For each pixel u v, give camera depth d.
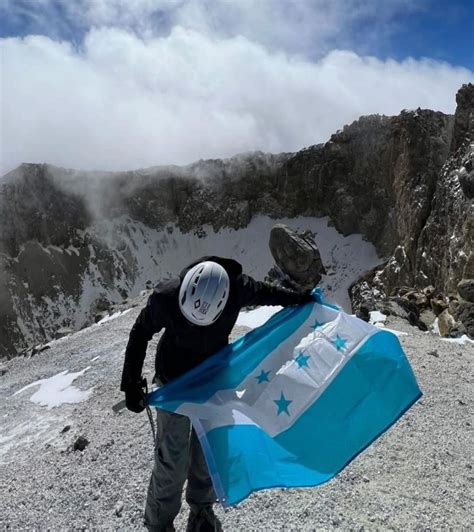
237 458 4.24
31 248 162.50
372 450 7.29
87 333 22.84
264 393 4.77
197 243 175.38
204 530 4.68
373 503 6.01
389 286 95.50
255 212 171.50
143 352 4.44
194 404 4.43
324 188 149.38
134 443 8.41
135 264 172.00
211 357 4.61
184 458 4.54
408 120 100.75
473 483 6.61
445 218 78.00
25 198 165.12
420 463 7.01
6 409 13.74
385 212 136.50
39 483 7.99
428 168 95.81
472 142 78.44
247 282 4.59
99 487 7.23
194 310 4.21
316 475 4.50
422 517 5.77
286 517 5.77
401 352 4.99
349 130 144.38
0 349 142.88
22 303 153.00
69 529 6.38
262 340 4.96
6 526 6.84
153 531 4.71
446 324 18.42
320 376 4.89
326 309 5.20
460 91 82.31
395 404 4.85
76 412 11.34
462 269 57.31
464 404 9.19
